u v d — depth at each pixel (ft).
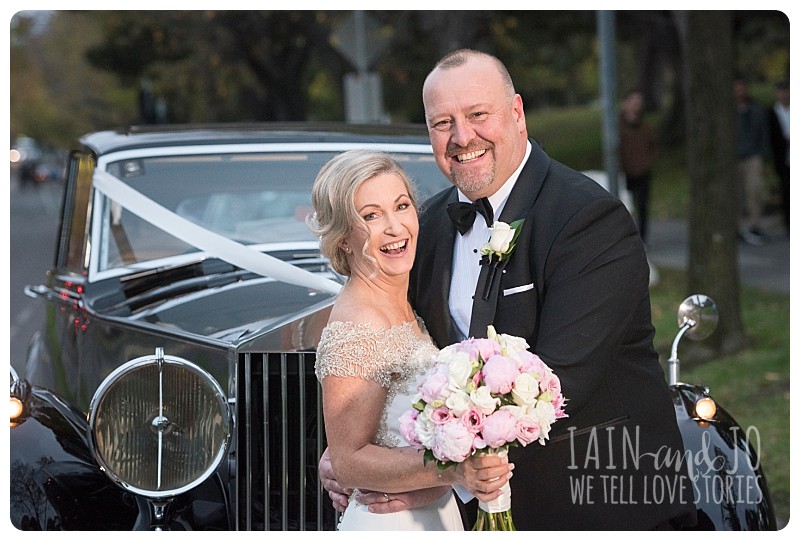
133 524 11.43
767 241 43.75
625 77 137.90
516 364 8.82
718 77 25.73
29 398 12.04
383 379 9.40
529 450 10.44
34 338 18.10
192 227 13.43
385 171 9.62
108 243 14.66
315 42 70.64
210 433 11.05
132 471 11.04
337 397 9.39
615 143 31.14
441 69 10.57
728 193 25.82
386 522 9.90
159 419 11.01
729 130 25.81
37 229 73.77
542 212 10.30
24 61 165.27
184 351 11.93
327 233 9.67
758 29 71.92
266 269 12.66
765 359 24.68
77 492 11.48
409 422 8.89
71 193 16.80
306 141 15.42
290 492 11.48
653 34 75.87
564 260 9.98
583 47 103.71
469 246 10.86
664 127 78.64
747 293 32.91
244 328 11.69
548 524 10.52
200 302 12.79
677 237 47.26
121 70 81.51
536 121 110.83
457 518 10.44
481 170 10.48
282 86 82.58
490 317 10.31
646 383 10.60
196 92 108.47
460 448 8.56
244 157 15.17
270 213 14.70
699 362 25.34
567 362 9.61
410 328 9.75
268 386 11.35
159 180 14.96
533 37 75.00
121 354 12.84
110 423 11.00
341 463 9.43
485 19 40.19
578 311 9.78
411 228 9.73
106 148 15.46
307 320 11.17
